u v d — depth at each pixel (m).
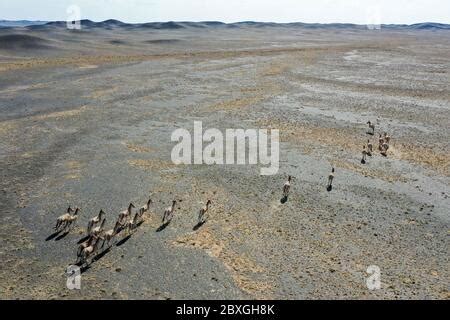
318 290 17.86
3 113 43.09
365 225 23.22
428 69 79.31
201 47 118.19
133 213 23.81
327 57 95.19
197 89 56.91
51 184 27.30
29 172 29.03
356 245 21.25
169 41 130.12
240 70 73.31
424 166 31.94
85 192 26.30
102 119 41.91
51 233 21.61
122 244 20.77
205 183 28.09
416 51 113.88
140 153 33.06
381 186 28.31
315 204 25.50
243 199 25.97
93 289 17.52
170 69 72.19
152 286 17.83
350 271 19.16
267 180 28.75
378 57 97.69
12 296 16.95
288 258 20.00
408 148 35.78
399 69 78.75
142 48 111.19
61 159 31.48
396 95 56.00
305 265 19.52
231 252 20.38
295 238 21.75
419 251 20.88
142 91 54.53
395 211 24.91
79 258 19.44
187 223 22.95
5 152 32.62
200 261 19.59
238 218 23.67
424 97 54.94
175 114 44.44
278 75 69.31
